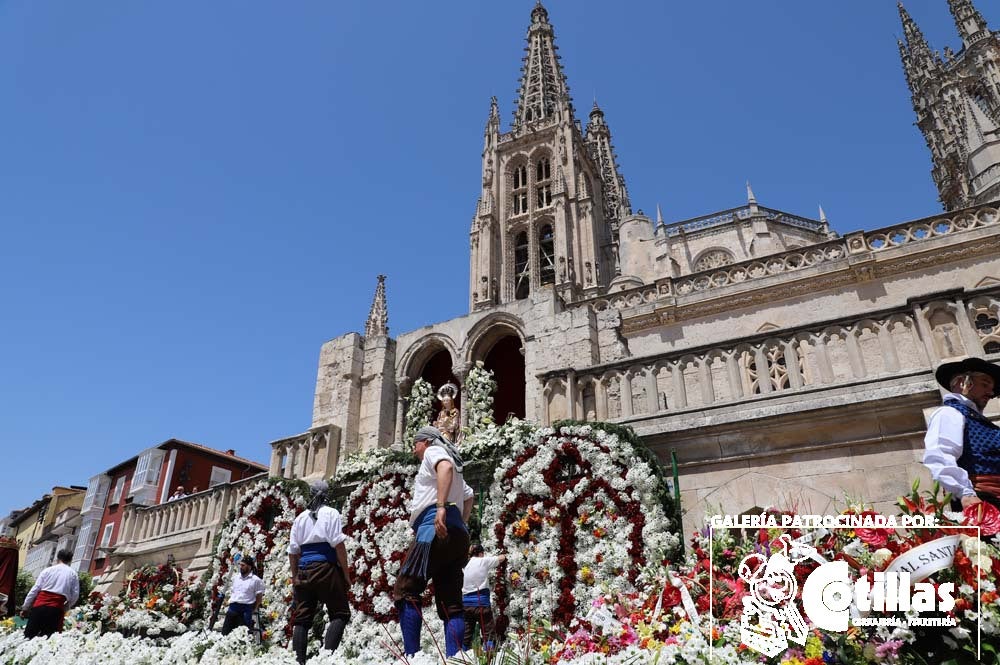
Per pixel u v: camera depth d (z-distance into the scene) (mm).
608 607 7277
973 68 59750
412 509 6008
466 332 18078
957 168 55875
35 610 10461
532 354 16234
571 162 66312
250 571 11367
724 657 4496
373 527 12328
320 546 7297
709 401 11141
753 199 50719
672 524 9336
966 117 47344
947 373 5453
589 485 9984
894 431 9422
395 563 11672
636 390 12242
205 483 38938
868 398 9508
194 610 13992
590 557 9336
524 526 9992
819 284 20547
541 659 5660
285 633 11711
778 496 9836
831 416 9812
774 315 20875
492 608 9430
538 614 9117
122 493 39000
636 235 36469
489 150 72250
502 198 69125
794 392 10352
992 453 4715
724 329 21516
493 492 10875
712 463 10547
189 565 18938
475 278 64562
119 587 21109
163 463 38094
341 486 14188
